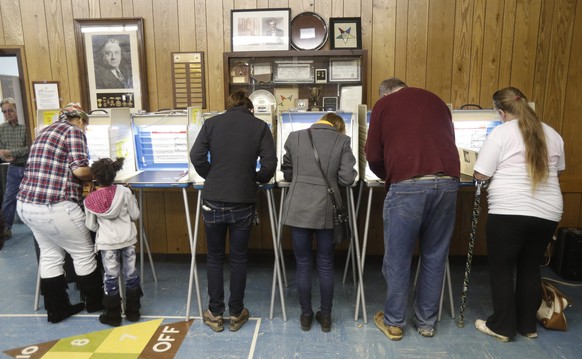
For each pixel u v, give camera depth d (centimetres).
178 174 280
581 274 304
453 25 317
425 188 205
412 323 245
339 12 319
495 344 223
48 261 240
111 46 330
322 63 320
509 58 319
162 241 351
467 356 212
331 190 219
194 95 334
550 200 212
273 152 224
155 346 222
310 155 221
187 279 312
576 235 300
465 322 246
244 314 244
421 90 218
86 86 336
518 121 217
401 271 220
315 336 231
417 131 207
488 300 275
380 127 218
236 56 314
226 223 221
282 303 248
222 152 217
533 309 227
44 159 227
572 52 316
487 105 325
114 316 240
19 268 328
